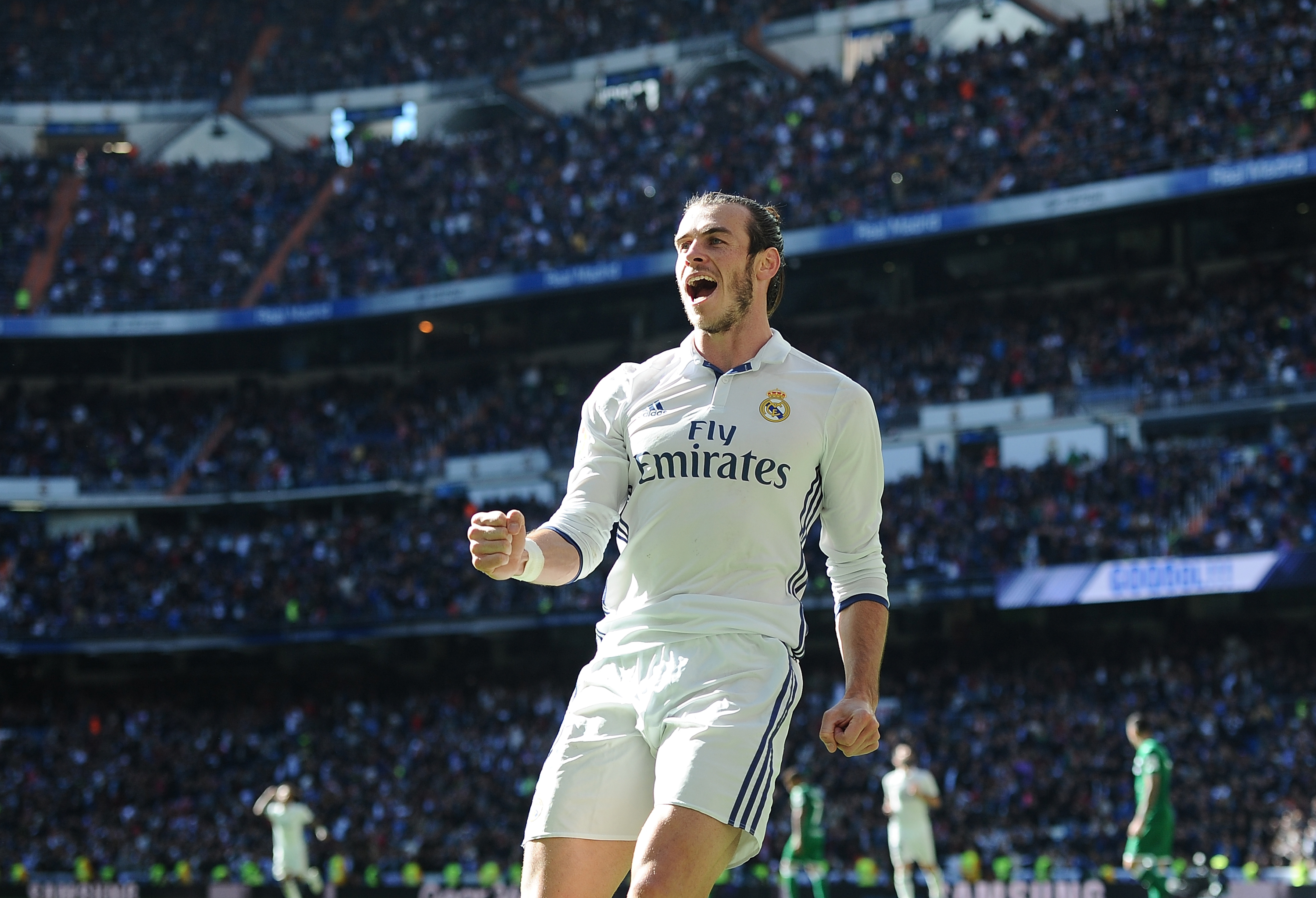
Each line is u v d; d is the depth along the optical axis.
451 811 31.11
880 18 43.91
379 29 50.66
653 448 3.56
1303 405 31.34
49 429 42.69
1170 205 35.78
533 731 34.22
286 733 36.72
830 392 3.64
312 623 37.62
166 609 38.50
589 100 47.44
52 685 40.59
